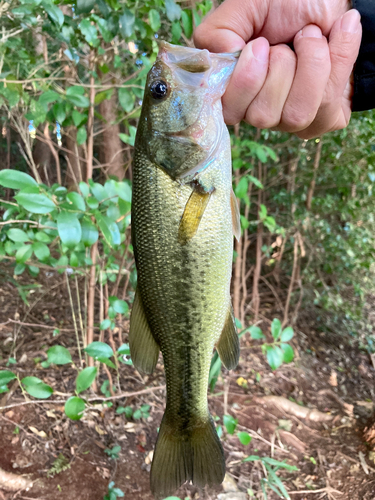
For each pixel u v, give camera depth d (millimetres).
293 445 577
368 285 817
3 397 503
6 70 423
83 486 433
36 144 921
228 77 224
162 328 251
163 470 268
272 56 213
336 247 781
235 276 761
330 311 875
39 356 598
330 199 775
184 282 242
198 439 271
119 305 445
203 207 237
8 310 704
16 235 368
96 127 703
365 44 254
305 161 790
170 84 232
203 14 446
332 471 535
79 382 352
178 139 233
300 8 226
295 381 715
